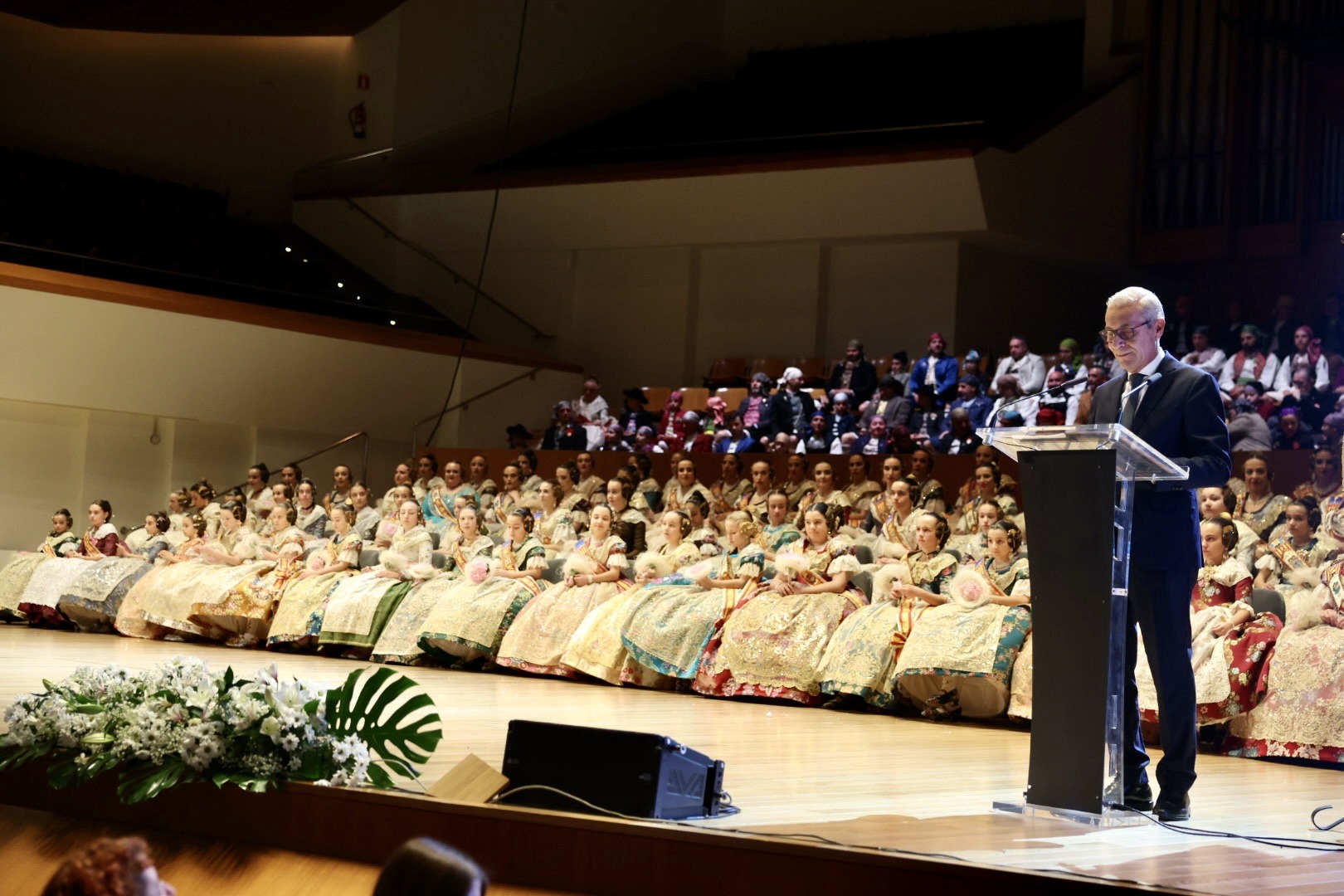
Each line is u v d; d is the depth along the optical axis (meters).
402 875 1.58
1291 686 5.43
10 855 3.46
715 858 2.80
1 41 13.99
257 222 15.19
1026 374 10.47
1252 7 12.27
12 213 12.59
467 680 7.05
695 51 15.94
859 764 4.39
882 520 7.96
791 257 13.66
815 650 6.71
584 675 7.54
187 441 12.66
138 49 14.73
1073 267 13.30
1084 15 14.24
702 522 8.40
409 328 13.49
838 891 2.68
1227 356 10.59
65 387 11.66
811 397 10.91
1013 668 6.07
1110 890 2.44
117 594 9.41
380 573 8.43
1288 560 6.12
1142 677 5.75
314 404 12.73
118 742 3.44
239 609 8.73
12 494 12.10
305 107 15.49
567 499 8.98
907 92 14.67
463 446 13.34
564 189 13.78
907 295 13.12
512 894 2.96
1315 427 8.79
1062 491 3.33
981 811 3.39
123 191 13.76
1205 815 3.61
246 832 3.33
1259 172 12.32
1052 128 12.33
